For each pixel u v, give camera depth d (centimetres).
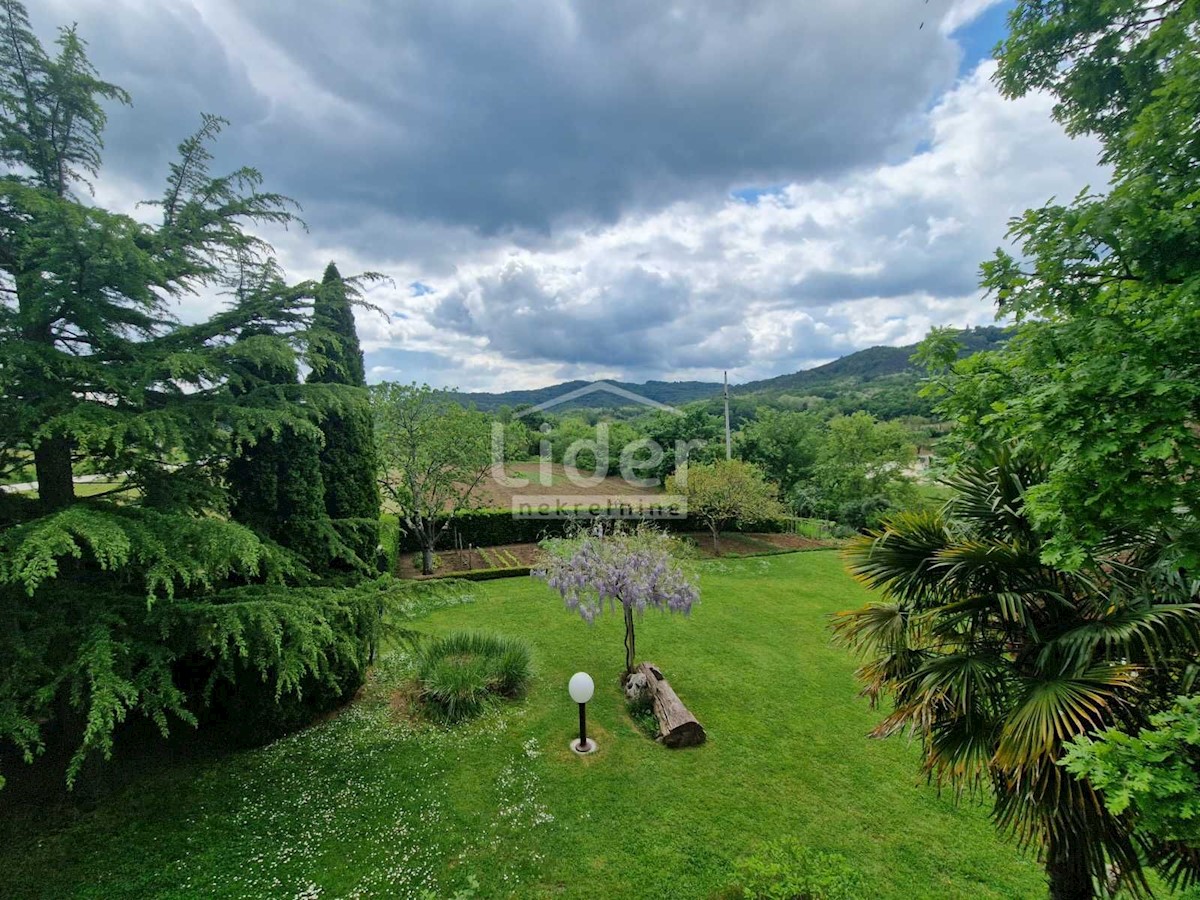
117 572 451
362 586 553
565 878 394
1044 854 321
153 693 374
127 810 449
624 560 696
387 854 411
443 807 467
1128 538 299
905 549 354
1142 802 185
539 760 543
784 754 563
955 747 301
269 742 559
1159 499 215
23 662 336
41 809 443
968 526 351
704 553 1602
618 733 600
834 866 345
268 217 511
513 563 1409
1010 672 301
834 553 1647
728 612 1055
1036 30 338
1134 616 265
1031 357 259
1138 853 268
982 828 455
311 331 513
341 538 645
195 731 559
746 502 1559
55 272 358
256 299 512
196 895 368
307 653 448
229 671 437
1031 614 315
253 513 562
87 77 402
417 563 1394
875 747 578
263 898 367
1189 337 210
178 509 448
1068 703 252
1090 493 233
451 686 624
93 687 333
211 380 456
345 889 378
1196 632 246
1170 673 259
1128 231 221
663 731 577
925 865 414
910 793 501
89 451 415
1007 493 330
